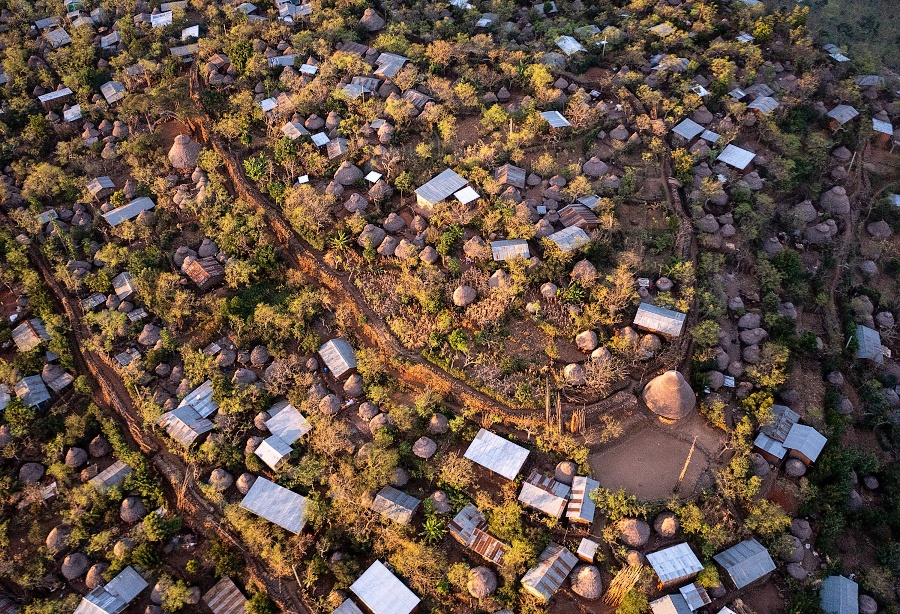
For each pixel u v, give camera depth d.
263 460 67.31
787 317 76.88
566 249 77.25
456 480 63.62
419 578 59.09
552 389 68.81
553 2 131.12
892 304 87.25
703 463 65.88
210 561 63.50
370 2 127.38
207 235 89.06
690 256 82.38
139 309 82.94
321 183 92.06
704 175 92.12
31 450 73.19
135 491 68.12
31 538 66.06
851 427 74.75
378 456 64.50
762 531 60.16
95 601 59.62
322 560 61.31
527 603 57.28
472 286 77.38
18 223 93.44
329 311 80.50
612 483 64.31
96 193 95.69
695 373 70.44
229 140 99.81
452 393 70.50
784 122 102.19
